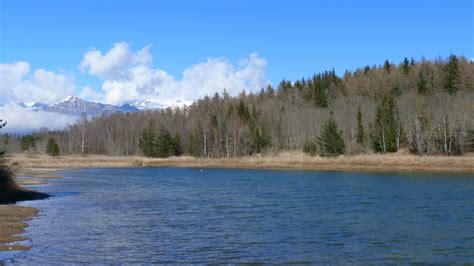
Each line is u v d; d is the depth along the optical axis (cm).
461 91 15938
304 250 2619
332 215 3866
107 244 2772
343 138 13088
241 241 2859
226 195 5544
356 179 7556
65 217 3822
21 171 10312
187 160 14362
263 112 18338
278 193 5675
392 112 13125
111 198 5312
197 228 3319
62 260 2395
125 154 18850
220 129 16012
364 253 2550
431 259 2420
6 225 3331
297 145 15038
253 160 12750
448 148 11919
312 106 18975
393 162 10150
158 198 5297
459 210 4041
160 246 2723
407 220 3578
